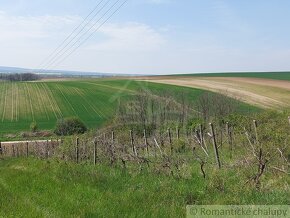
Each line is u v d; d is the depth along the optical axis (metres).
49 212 9.78
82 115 76.56
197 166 14.56
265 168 11.76
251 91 77.50
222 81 89.25
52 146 31.56
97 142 21.42
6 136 67.50
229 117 30.61
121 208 9.78
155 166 14.50
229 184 11.17
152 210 9.38
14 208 10.36
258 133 13.98
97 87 91.44
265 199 9.48
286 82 88.50
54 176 15.08
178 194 10.73
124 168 15.69
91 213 9.45
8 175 16.84
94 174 14.52
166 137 23.86
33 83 105.06
